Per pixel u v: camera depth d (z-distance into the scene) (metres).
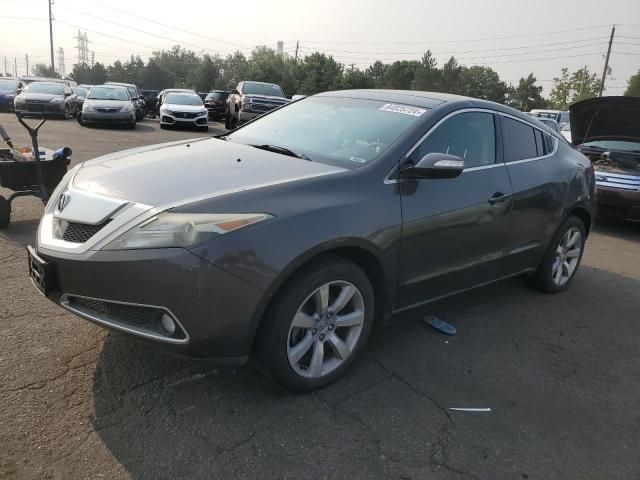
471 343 4.03
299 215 2.88
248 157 3.50
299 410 2.99
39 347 3.38
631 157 8.34
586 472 2.75
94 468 2.45
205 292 2.62
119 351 3.40
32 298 4.04
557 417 3.20
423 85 77.94
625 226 9.03
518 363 3.80
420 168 3.34
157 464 2.51
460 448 2.83
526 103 103.94
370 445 2.77
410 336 4.05
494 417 3.12
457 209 3.73
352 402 3.12
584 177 5.23
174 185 2.95
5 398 2.86
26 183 5.69
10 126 17.14
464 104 4.09
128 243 2.65
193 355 2.73
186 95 21.72
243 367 3.35
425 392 3.31
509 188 4.21
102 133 16.91
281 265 2.76
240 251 2.66
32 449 2.52
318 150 3.71
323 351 3.17
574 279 5.83
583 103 8.51
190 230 2.62
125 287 2.65
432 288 3.77
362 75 66.81
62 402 2.88
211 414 2.89
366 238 3.13
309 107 4.42
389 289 3.44
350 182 3.21
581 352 4.07
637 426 3.19
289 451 2.67
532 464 2.76
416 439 2.86
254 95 19.81
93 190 3.03
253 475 2.49
